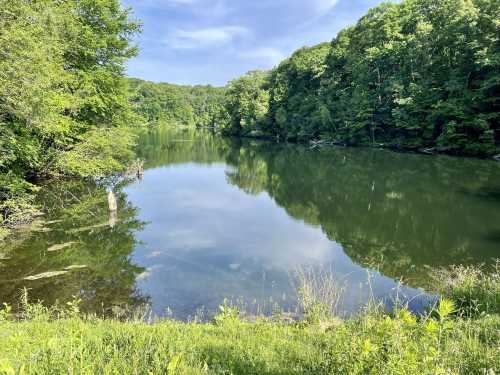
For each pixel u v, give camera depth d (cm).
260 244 1524
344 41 7406
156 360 393
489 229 1655
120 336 511
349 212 2045
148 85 14962
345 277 1177
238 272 1220
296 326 723
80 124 2123
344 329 548
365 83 5844
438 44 4800
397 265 1284
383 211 2028
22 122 1466
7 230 1511
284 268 1263
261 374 406
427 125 4488
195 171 3716
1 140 1409
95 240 1490
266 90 9194
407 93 4912
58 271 1184
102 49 2347
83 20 2225
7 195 1560
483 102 3984
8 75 1224
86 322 692
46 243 1428
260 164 4272
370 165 3709
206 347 480
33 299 988
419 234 1627
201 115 15100
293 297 1025
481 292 812
